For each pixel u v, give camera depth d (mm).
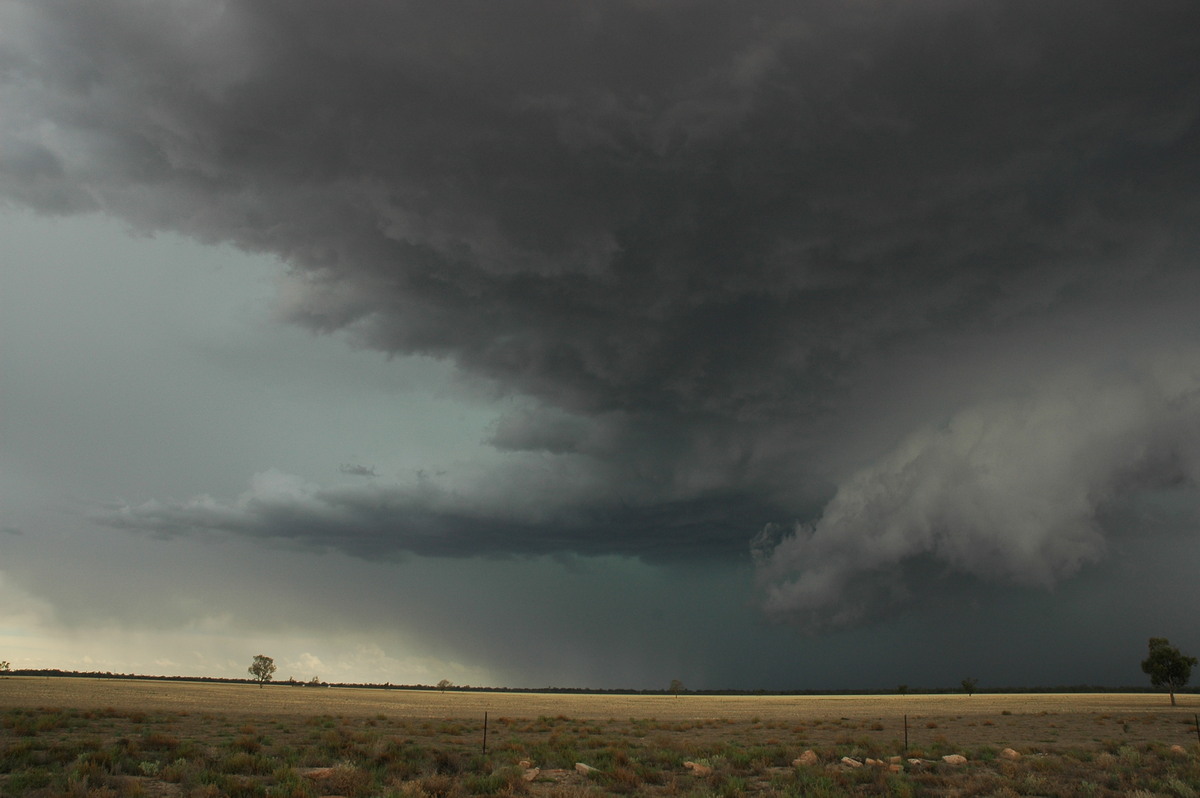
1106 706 101875
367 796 20531
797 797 21953
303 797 19469
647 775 25766
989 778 25609
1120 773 26156
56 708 53781
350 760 26672
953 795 22484
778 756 33500
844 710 98938
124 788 19844
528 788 22109
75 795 17828
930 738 48156
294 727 47812
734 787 22812
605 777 24953
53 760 25172
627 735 50219
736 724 65500
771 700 155250
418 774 25359
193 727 45188
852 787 23844
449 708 90688
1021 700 132000
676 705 121000
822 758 32875
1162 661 104000
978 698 149500
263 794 19922
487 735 47281
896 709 100750
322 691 166875
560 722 63281
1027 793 22781
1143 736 49312
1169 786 22953
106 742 33094
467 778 22984
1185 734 50938
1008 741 45781
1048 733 52844
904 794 22062
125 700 78500
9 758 24703
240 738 34125
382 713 71500
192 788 20125
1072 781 24656
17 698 69875
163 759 27422
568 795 20609
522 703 119375
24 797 18016
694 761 30375
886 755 34688
